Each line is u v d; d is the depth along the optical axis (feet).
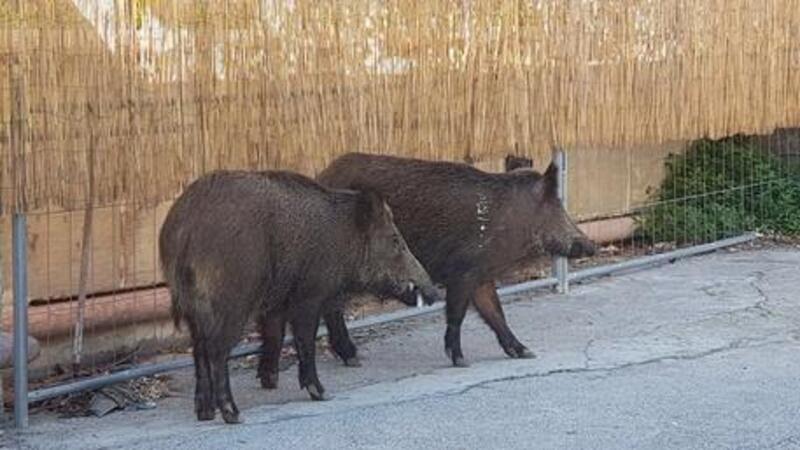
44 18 25.73
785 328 33.86
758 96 43.78
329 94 31.01
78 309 29.86
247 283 25.66
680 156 46.26
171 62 27.91
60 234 30.27
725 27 42.22
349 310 34.65
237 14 29.01
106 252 31.09
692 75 41.19
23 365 26.23
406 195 30.25
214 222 25.43
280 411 26.86
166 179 27.91
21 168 25.59
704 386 28.37
